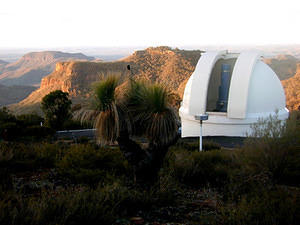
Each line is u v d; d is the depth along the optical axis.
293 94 74.00
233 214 3.44
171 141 4.78
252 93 14.74
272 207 3.61
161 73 118.12
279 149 5.97
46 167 6.83
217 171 6.22
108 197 4.02
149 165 4.86
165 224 3.59
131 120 4.73
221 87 16.61
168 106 4.77
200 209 4.24
